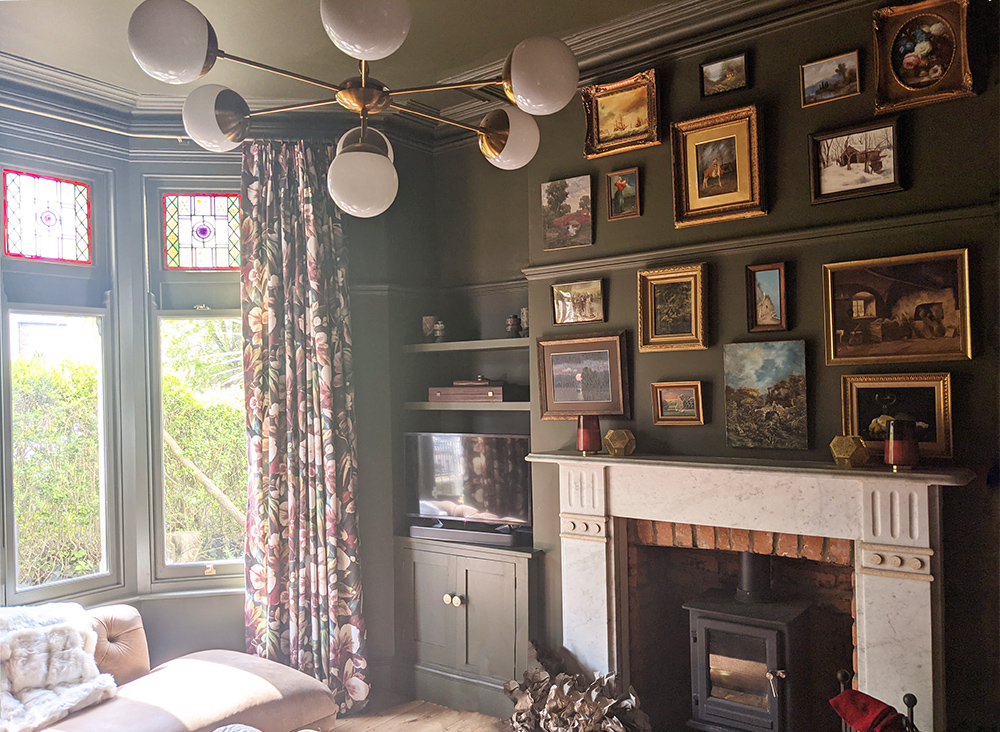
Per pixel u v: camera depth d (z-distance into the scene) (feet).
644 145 10.65
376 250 13.38
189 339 13.03
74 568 11.99
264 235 12.46
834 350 9.12
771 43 9.71
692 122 10.15
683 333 10.34
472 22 10.16
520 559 11.64
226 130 6.64
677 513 10.12
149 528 12.62
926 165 8.64
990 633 8.20
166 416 12.88
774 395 9.58
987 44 8.27
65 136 11.91
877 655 8.50
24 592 11.31
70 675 9.48
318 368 12.46
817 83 9.30
